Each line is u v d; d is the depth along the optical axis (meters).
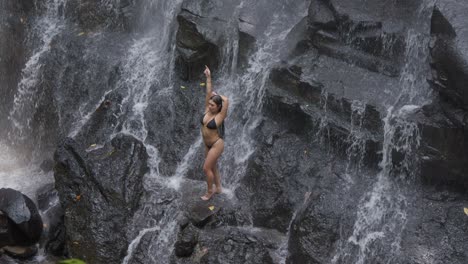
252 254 9.20
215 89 12.01
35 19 14.11
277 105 11.07
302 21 11.91
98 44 13.33
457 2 9.84
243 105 11.58
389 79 10.68
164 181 10.90
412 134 9.58
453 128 9.15
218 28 11.95
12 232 9.95
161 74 12.57
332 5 11.27
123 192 10.05
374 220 9.26
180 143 11.51
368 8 11.28
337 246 8.92
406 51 10.73
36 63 13.38
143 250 9.52
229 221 9.95
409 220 9.20
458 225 8.95
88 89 12.81
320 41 11.30
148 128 11.79
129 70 12.73
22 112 13.43
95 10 13.84
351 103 10.20
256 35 11.86
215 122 9.62
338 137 10.34
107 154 10.71
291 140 10.83
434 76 9.48
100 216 9.75
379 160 10.03
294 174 10.28
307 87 10.70
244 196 10.41
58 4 14.08
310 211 9.34
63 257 10.02
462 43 9.14
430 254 8.57
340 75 10.80
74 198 10.10
